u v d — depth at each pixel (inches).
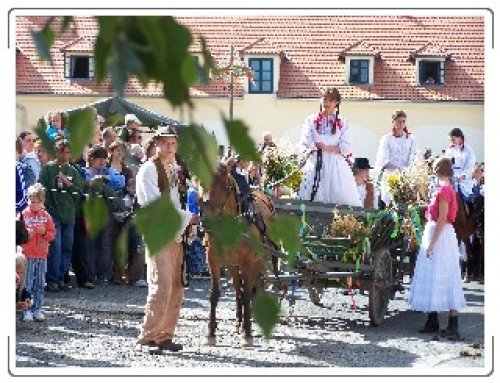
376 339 459.8
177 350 408.5
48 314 498.9
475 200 714.2
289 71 1603.1
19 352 395.5
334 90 522.9
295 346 432.1
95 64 60.0
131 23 61.5
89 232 71.0
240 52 1572.3
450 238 474.6
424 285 473.7
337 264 482.3
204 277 689.6
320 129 524.7
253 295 71.4
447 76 1596.9
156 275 399.2
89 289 597.0
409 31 1643.7
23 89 1502.2
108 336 444.1
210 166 65.6
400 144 607.2
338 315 531.5
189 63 62.1
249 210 378.6
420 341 458.3
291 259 73.0
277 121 1582.2
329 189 520.7
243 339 426.9
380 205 621.3
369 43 1624.0
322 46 1626.5
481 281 729.6
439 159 478.3
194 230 404.8
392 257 527.8
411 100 1578.5
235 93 1536.7
